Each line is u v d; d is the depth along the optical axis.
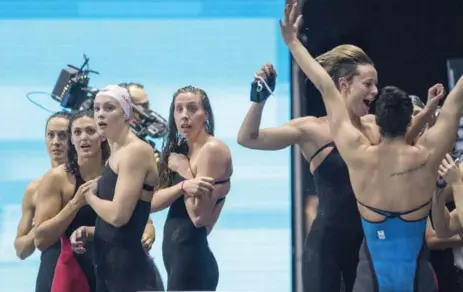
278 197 28.80
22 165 30.22
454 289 19.97
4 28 32.84
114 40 32.94
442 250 19.94
